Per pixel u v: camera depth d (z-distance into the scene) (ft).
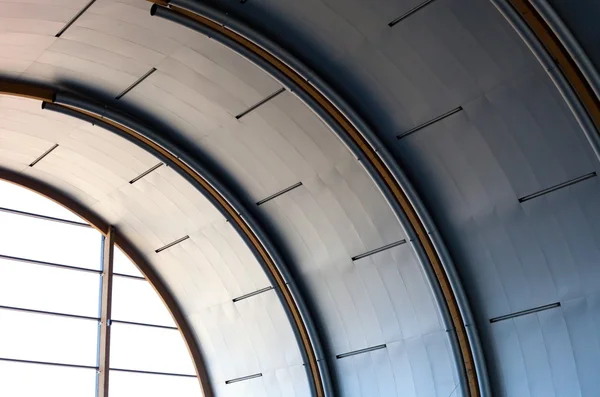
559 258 81.46
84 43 87.86
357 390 105.50
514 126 78.18
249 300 115.55
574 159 76.23
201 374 126.52
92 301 118.52
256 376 119.14
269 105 91.15
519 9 67.77
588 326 79.92
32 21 82.84
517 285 85.87
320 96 86.43
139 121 100.42
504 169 81.66
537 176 79.77
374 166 88.94
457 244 89.56
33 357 109.40
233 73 88.69
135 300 124.36
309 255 105.29
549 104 74.49
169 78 92.73
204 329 125.59
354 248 99.35
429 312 93.97
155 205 115.85
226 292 118.62
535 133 77.30
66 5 80.74
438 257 90.58
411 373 97.66
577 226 78.79
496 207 84.43
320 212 99.96
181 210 113.50
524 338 86.07
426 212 88.89
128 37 86.38
